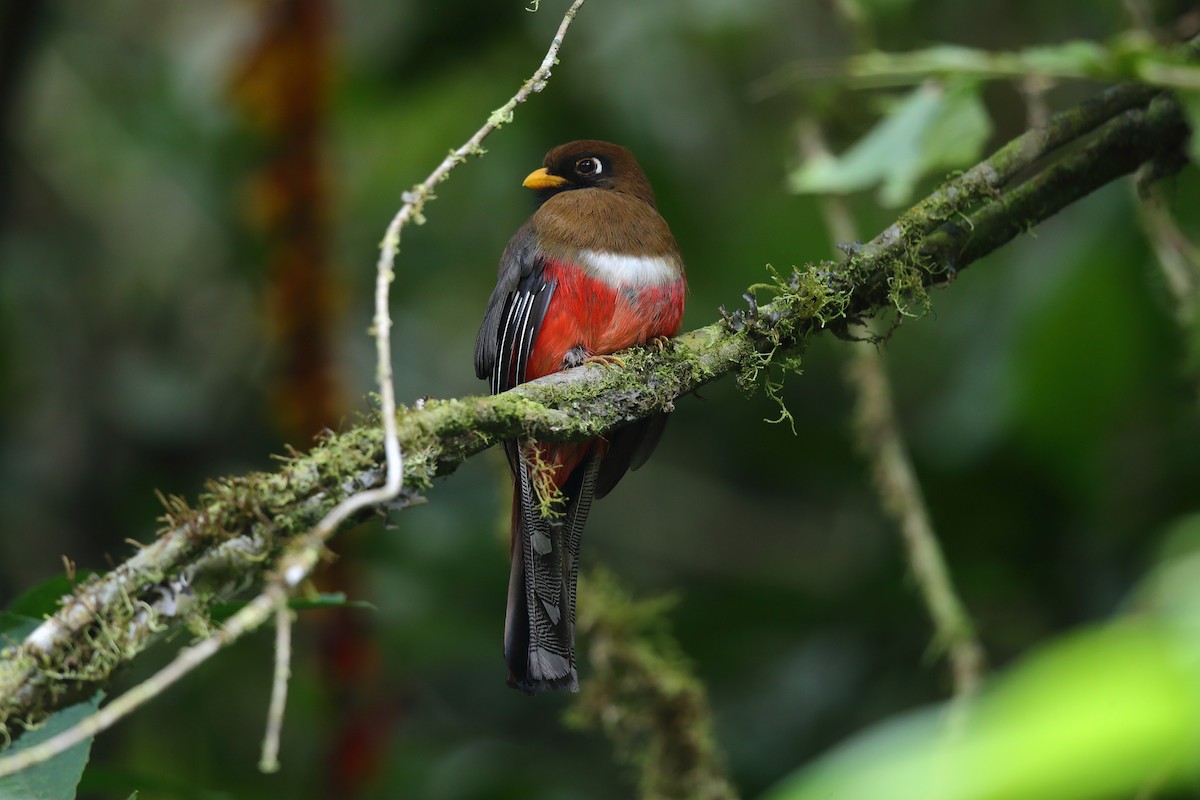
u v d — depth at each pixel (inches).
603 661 316.2
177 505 179.0
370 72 416.8
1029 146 236.7
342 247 410.6
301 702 404.5
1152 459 366.9
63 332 436.5
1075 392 352.5
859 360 320.5
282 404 366.3
